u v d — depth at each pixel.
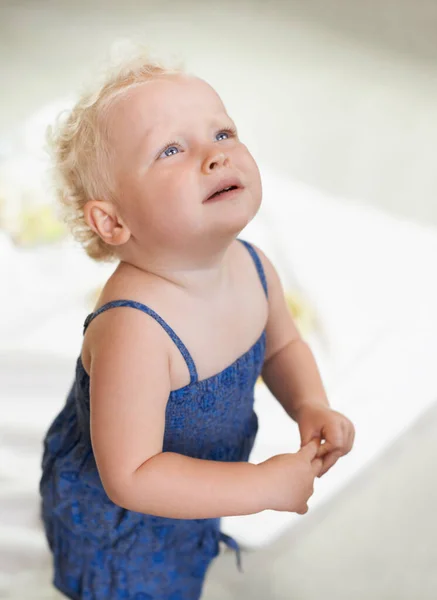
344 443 0.96
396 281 1.82
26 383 1.54
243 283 0.94
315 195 2.09
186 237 0.80
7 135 2.27
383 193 2.25
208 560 1.15
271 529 1.33
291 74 2.75
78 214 0.90
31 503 1.36
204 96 0.83
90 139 0.83
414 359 1.62
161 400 0.84
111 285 0.88
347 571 1.30
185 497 0.82
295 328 1.07
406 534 1.36
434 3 3.24
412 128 2.50
